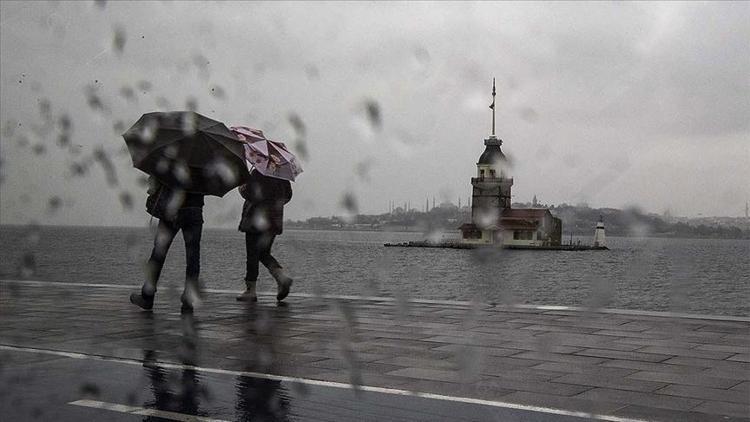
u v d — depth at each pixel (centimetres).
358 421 425
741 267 6962
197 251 927
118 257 5653
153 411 451
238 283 3572
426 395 483
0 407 462
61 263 4688
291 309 967
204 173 895
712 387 504
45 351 647
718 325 809
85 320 852
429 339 711
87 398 484
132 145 888
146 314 912
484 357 614
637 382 519
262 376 544
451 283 4084
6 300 1072
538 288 4062
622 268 6700
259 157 981
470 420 425
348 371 560
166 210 914
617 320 849
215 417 437
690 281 4644
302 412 445
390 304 1030
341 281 4025
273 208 1041
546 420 424
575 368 569
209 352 642
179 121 909
